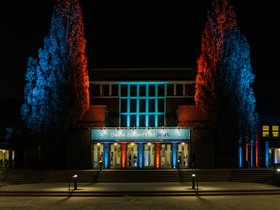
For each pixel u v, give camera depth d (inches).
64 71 1943.9
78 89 1952.5
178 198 1186.6
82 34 1990.7
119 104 2106.3
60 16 1982.0
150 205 1044.5
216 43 2003.0
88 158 1951.3
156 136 1951.3
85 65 1984.5
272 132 2212.1
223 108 1943.9
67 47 1964.8
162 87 2116.1
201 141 1946.4
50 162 1956.2
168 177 1628.9
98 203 1088.2
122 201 1125.7
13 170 1723.7
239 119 1948.8
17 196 1251.2
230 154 1941.4
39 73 1950.1
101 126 1979.6
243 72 1991.9
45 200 1156.5
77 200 1153.4
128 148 1975.9
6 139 2187.5
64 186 1440.7
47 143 1921.8
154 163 1957.4
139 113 2102.6
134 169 1877.5
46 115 1918.1
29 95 1962.4
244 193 1263.5
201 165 1932.8
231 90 1961.1
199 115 1984.5
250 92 1993.1
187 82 2100.1
